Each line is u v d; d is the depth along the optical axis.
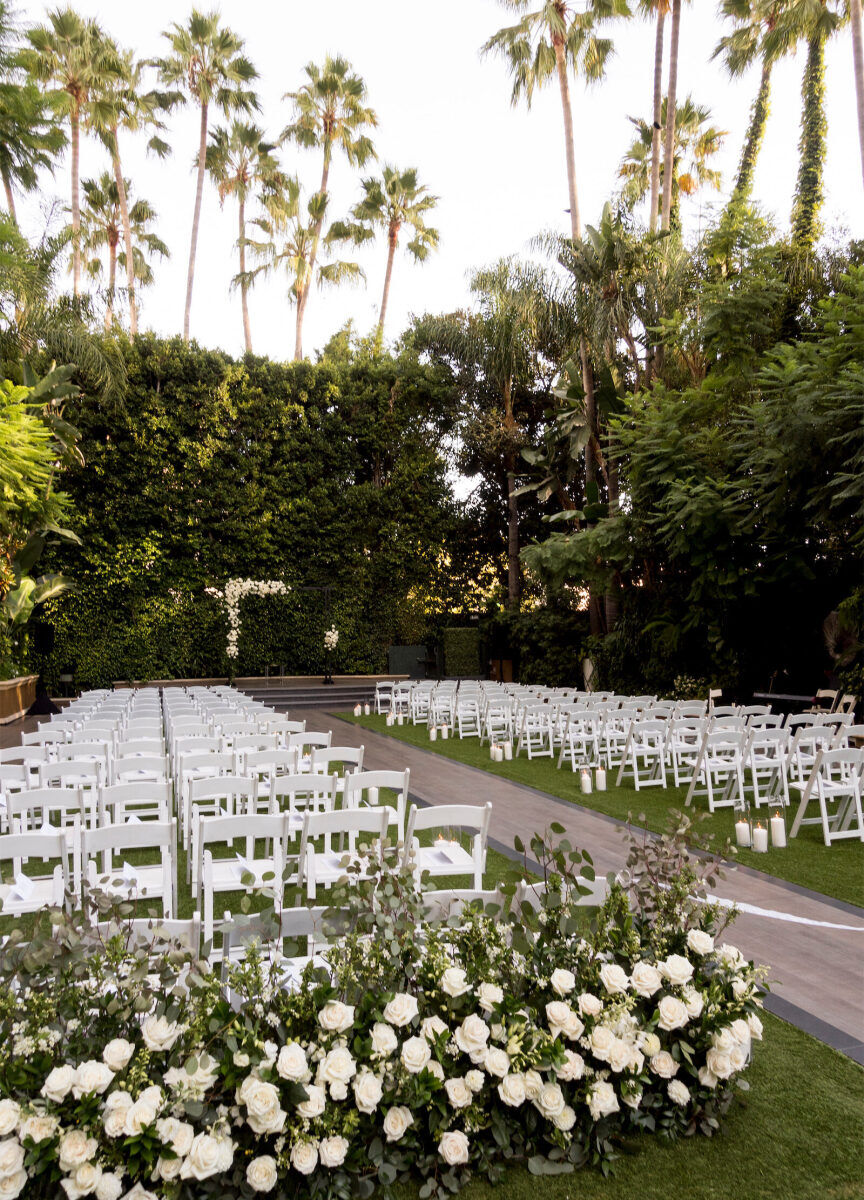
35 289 18.38
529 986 2.99
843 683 13.74
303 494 27.12
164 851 4.53
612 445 19.30
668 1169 2.77
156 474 24.73
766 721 10.25
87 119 27.78
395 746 13.88
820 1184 2.69
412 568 28.27
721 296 16.03
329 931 2.92
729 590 15.65
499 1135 2.73
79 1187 2.21
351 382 28.00
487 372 25.67
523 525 28.56
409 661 28.19
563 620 22.94
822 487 12.85
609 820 8.32
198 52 30.47
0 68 16.88
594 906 3.55
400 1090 2.64
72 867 5.90
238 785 5.64
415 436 28.61
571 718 11.22
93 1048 2.49
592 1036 2.79
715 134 26.83
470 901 3.17
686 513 14.84
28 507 16.53
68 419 23.12
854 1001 4.21
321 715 19.31
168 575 25.00
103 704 12.66
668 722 10.07
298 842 7.15
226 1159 2.34
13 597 18.45
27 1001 2.52
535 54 21.72
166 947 2.81
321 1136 2.52
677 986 3.00
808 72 21.39
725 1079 3.09
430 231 34.06
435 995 2.83
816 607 16.30
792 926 5.32
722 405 16.56
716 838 7.64
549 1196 2.63
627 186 21.72
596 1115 2.76
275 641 25.64
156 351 25.03
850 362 12.27
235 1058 2.43
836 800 9.47
